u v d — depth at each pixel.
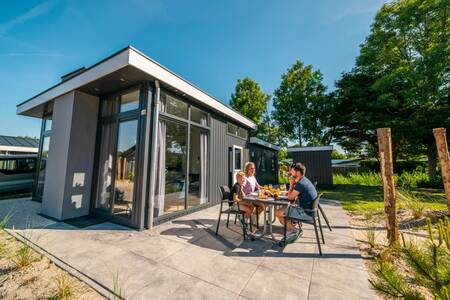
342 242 2.97
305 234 3.35
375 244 2.87
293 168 3.38
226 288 1.85
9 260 2.32
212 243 2.90
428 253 1.14
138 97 3.79
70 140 4.04
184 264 2.28
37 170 5.70
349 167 15.64
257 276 2.06
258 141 9.05
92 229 3.42
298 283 1.94
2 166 6.53
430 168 9.87
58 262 2.27
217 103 5.59
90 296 1.74
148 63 3.34
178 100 4.41
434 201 5.93
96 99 4.48
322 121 15.70
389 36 10.76
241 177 3.60
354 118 11.94
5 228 3.42
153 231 3.35
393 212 2.72
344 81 12.93
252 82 17.41
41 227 3.49
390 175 2.81
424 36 9.77
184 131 4.57
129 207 3.62
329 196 7.19
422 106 9.47
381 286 1.15
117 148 4.01
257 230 3.48
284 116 17.98
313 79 17.52
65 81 4.23
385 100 10.19
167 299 1.70
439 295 0.99
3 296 1.72
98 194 4.25
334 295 1.76
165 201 4.00
